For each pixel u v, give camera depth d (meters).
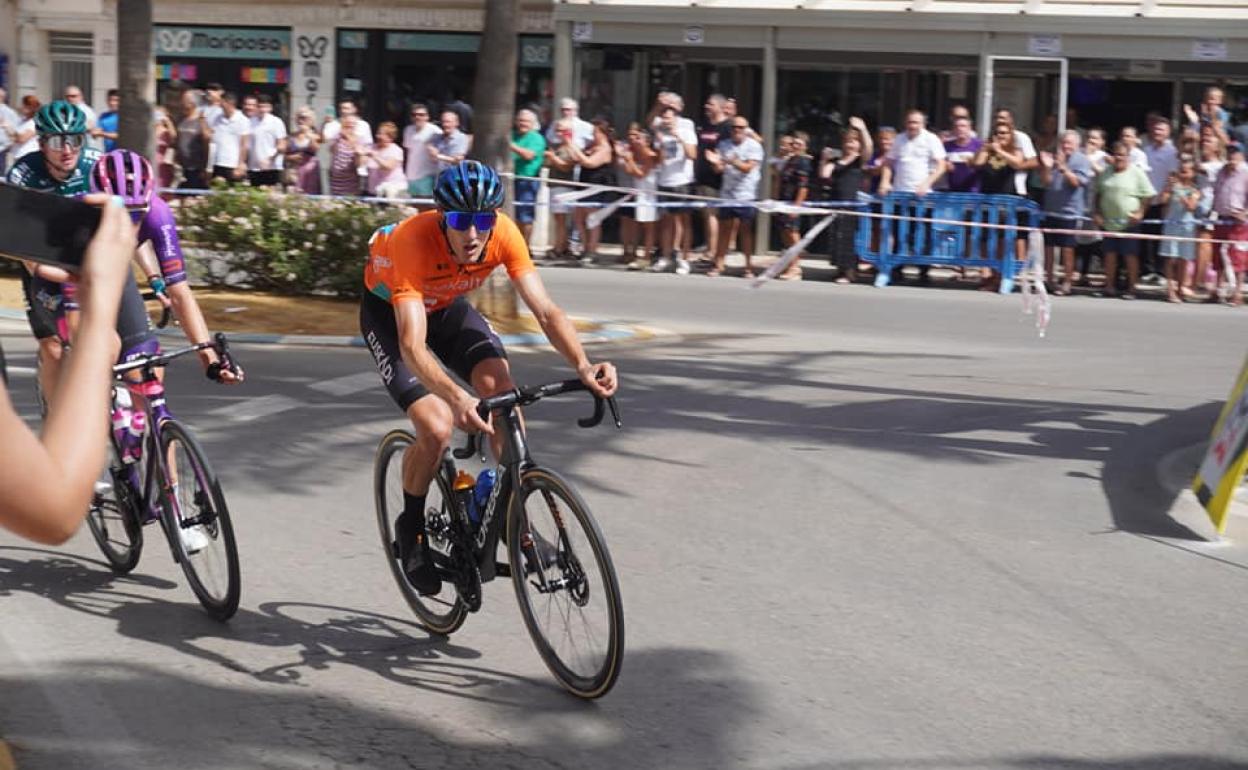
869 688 4.81
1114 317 14.83
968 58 18.53
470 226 4.73
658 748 4.27
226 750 4.18
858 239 17.12
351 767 4.09
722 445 8.45
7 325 12.02
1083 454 8.55
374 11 22.25
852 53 18.95
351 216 13.03
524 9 21.30
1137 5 17.89
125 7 13.92
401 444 5.43
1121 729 4.53
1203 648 5.34
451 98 22.23
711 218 17.58
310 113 18.81
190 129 18.98
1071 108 18.39
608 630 4.49
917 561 6.34
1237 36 17.58
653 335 12.69
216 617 5.31
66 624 5.22
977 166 16.70
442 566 5.08
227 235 13.05
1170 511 7.34
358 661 4.96
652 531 6.66
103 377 1.70
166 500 5.45
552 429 8.70
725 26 19.31
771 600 5.72
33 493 1.58
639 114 19.95
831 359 11.66
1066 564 6.38
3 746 4.05
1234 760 4.32
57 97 24.31
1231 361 12.17
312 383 9.79
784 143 17.61
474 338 5.26
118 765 4.05
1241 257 16.02
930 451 8.52
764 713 4.56
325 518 6.69
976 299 16.03
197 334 5.63
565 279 16.66
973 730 4.48
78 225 1.74
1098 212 16.38
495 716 4.50
